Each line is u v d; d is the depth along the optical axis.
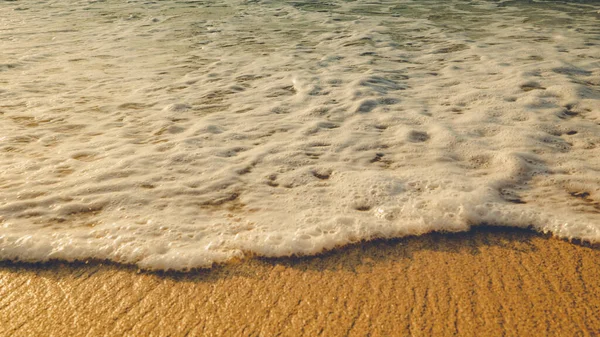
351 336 1.78
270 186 2.93
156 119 4.02
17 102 4.32
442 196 2.73
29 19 8.06
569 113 4.00
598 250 2.27
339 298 1.99
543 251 2.28
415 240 2.38
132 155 3.33
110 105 4.33
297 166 3.19
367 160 3.27
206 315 1.91
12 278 2.12
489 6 9.15
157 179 3.00
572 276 2.10
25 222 2.51
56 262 2.22
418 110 4.16
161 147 3.47
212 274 2.15
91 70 5.38
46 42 6.56
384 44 6.50
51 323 1.87
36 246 2.30
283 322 1.86
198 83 4.98
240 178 3.03
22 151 3.36
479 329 1.81
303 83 4.92
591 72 5.06
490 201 2.67
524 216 2.52
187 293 2.03
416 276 2.12
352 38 6.85
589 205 2.65
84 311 1.93
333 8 9.15
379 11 8.82
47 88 4.74
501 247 2.32
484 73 5.16
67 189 2.85
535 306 1.92
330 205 2.69
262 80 5.07
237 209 2.67
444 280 2.09
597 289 2.01
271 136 3.69
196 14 8.65
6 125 3.80
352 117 4.05
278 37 6.98
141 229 2.46
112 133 3.72
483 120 3.88
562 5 9.12
